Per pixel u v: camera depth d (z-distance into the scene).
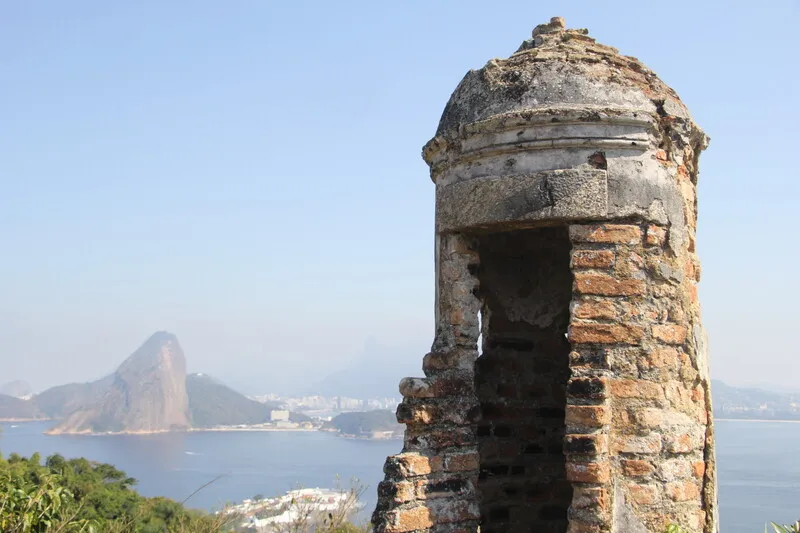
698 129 5.48
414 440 5.20
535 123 5.09
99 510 14.79
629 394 4.88
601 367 4.89
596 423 4.75
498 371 6.96
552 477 6.91
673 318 5.09
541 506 6.86
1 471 8.93
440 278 5.61
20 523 6.99
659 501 4.82
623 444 4.83
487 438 6.82
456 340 5.44
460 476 5.20
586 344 4.96
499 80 5.40
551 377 7.03
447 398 5.31
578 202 5.00
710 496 5.16
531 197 5.09
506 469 6.84
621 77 5.27
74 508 10.97
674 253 5.13
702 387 5.28
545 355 7.06
